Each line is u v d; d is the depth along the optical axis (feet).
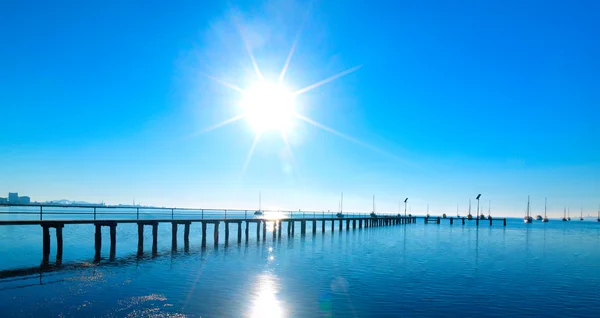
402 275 74.18
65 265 79.25
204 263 84.33
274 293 58.03
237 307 50.47
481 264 90.94
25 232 163.43
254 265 82.74
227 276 69.82
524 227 365.20
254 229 231.30
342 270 78.64
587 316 49.96
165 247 114.93
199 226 233.96
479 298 57.72
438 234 208.13
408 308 51.90
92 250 103.65
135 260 87.66
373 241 151.12
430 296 58.23
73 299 52.75
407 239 165.58
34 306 49.42
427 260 95.91
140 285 61.41
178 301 52.65
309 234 189.57
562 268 87.10
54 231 169.48
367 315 48.55
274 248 118.21
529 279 72.79
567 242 166.20
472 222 502.38
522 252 120.47
